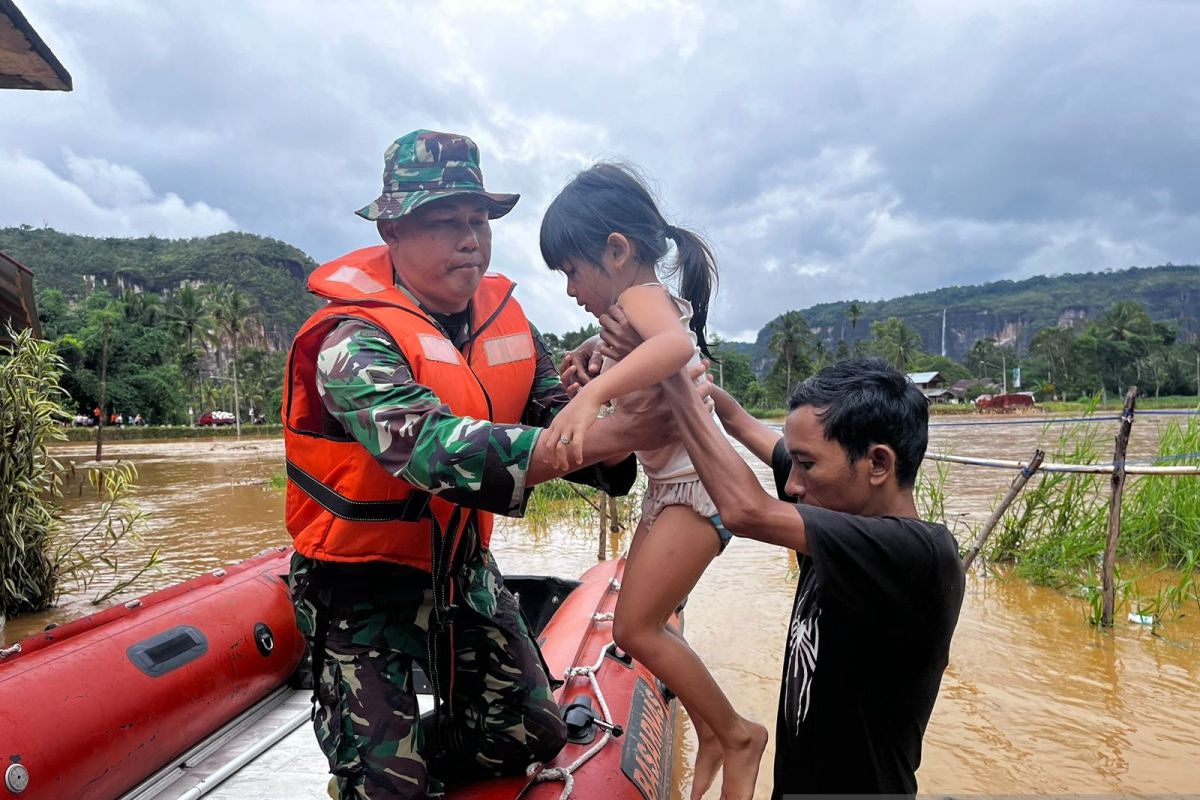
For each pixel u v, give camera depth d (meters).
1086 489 7.52
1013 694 4.23
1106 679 4.43
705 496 1.85
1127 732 3.76
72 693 2.34
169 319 69.12
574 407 1.53
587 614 3.53
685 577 1.85
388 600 1.91
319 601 1.92
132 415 53.00
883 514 1.61
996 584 6.48
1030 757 3.51
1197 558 6.59
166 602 3.13
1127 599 6.00
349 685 1.86
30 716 2.18
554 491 11.38
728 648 5.00
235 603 3.28
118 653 2.62
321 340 1.87
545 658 3.03
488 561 2.21
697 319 2.02
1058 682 4.40
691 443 1.58
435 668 1.90
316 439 1.85
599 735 2.34
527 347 2.25
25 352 6.15
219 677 2.90
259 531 10.05
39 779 2.11
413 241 1.96
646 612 1.86
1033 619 5.56
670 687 1.88
